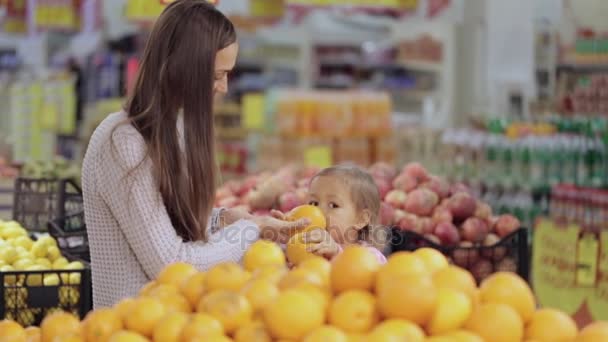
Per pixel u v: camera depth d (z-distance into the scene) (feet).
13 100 30.71
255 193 14.88
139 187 9.44
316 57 42.88
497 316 6.95
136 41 38.65
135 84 9.78
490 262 13.66
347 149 27.50
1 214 16.38
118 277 9.76
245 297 7.32
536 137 21.16
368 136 27.68
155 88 9.62
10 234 12.92
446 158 23.66
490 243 14.25
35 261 11.84
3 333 8.02
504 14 25.40
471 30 28.19
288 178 15.55
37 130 30.60
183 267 8.24
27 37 49.65
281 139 27.81
